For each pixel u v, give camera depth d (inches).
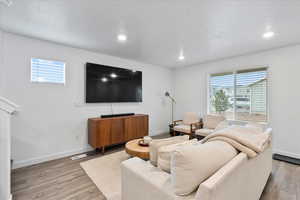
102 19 79.3
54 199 67.5
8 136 61.3
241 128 68.9
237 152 50.0
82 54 126.7
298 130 113.3
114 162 106.0
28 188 75.5
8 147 61.4
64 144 117.5
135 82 163.6
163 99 197.0
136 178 47.6
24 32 94.3
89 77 128.6
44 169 95.6
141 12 72.8
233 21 80.7
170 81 205.9
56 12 72.7
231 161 41.9
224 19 78.7
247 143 50.7
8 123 61.0
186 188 35.3
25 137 100.8
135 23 83.3
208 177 36.6
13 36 95.8
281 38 102.6
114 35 99.0
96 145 118.6
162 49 126.0
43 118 107.9
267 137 70.4
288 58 117.3
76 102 123.7
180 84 199.5
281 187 76.6
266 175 75.7
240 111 146.8
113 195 70.2
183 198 35.3
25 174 89.3
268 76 127.4
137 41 109.1
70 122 120.7
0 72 91.5
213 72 165.3
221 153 42.9
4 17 76.9
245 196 48.0
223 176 34.3
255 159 56.6
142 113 173.9
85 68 128.3
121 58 153.1
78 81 124.7
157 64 182.2
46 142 109.2
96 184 79.1
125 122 137.6
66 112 118.6
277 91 123.0
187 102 191.3
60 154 115.1
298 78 112.9
